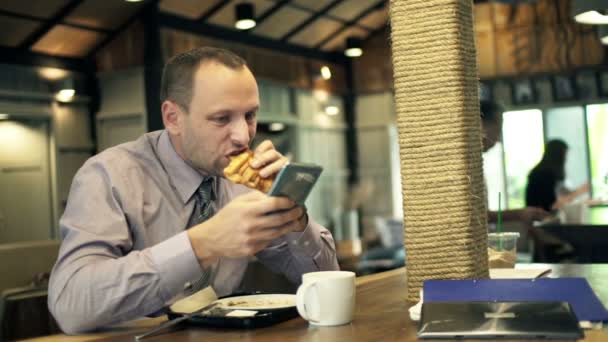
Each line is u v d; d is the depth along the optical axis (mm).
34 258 2836
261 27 9469
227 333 1152
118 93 7992
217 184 1732
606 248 2982
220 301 1346
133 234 1530
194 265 1249
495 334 988
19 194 7344
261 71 9766
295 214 1201
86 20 7355
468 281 1248
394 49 1407
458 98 1360
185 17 8367
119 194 1507
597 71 8320
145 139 1655
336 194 11555
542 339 974
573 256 3055
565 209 3475
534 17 8672
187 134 1479
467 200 1359
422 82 1382
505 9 8938
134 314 1277
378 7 10273
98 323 1272
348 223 11578
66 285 1307
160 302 1267
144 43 7832
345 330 1114
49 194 7574
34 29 7070
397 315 1221
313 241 1646
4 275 2707
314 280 1156
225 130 1437
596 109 8289
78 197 1485
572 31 8562
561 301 1080
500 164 7148
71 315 1277
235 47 9258
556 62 8617
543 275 1520
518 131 8453
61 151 7660
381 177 11711
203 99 1421
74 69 7820
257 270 2346
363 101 11789
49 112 7527
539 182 3734
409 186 1393
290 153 10594
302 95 10797
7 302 2281
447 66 1365
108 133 8070
